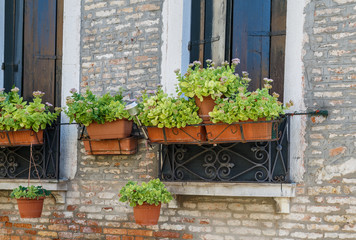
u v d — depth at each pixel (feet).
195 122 16.19
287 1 17.06
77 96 18.35
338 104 16.08
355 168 15.78
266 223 16.75
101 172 19.10
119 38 19.20
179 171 17.81
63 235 19.53
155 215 16.72
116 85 19.12
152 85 18.56
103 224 18.94
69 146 19.62
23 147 19.98
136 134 18.63
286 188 16.21
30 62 21.02
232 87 16.03
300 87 16.57
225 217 17.30
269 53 17.72
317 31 16.49
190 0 18.89
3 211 20.57
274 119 15.55
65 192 19.58
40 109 18.34
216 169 17.25
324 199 16.07
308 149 16.35
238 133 15.87
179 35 18.49
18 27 21.27
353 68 16.01
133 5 19.06
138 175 18.51
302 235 16.28
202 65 18.54
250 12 18.02
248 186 16.63
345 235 15.76
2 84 21.39
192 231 17.70
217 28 18.43
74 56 19.83
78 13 19.84
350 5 16.12
